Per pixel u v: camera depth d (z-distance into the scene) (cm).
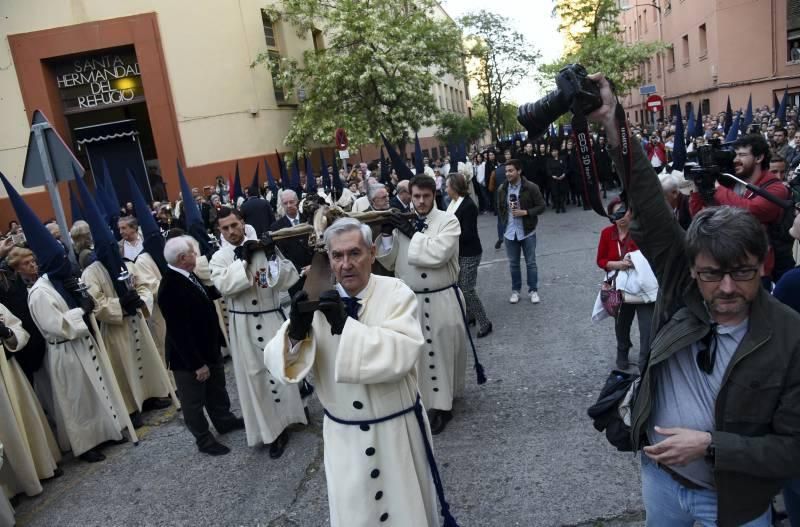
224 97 2128
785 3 2778
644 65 4822
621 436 236
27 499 487
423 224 489
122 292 600
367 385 273
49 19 2025
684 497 217
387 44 2183
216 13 2109
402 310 272
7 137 2072
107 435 550
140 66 2045
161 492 467
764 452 183
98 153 2175
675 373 212
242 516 419
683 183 485
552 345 648
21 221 516
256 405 491
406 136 2342
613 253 521
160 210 1372
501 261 1106
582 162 193
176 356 501
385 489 277
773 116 1909
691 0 3359
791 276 240
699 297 201
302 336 263
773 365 183
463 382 523
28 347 527
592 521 356
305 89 2423
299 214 851
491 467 429
